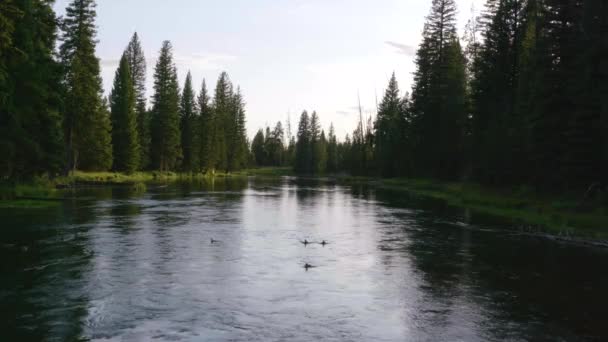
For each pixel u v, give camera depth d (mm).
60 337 10328
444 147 62406
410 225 28078
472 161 53156
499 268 17344
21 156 34938
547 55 36031
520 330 11312
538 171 37219
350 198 48938
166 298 13133
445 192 53844
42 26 38000
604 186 32125
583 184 33781
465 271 16859
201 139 100062
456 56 66000
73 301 12695
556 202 33406
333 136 168625
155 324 11227
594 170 32500
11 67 33625
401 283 15188
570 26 35500
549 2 36594
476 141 51906
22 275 15055
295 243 21531
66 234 22125
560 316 12289
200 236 22656
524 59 45906
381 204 41875
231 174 117562
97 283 14352
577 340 10742
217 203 39281
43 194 38969
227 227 25781
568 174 33406
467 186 50969
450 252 20188
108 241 20766
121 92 73750
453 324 11672
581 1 35094
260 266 16938
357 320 11852
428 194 55094
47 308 12125
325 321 11727
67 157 56625
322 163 154000
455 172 61656
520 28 50812
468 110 56281
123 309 12172
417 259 18719
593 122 31641
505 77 51125
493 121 47656
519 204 35906
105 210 31656
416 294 14055
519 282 15461
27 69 35000
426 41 67062
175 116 86125
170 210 33031
